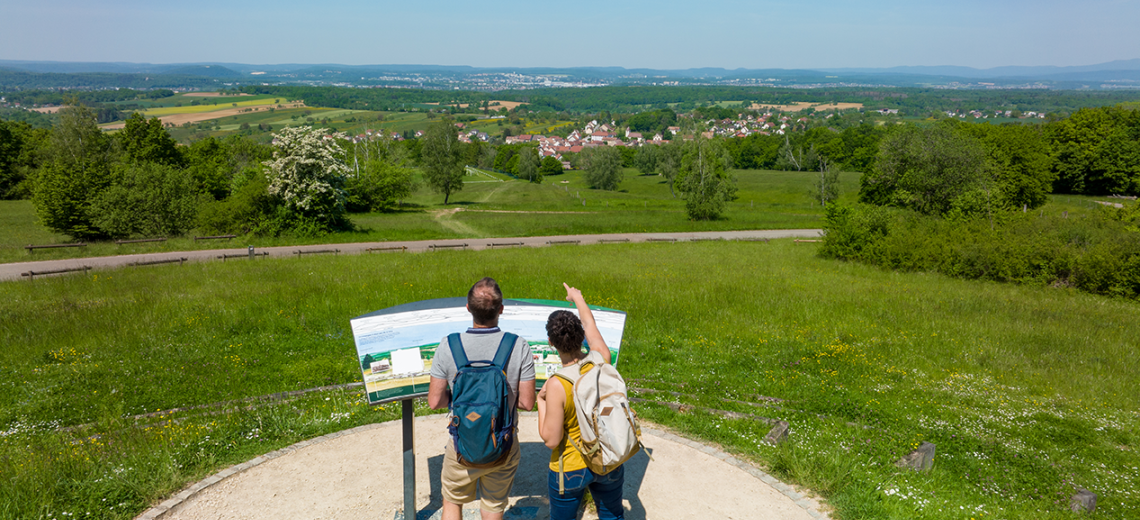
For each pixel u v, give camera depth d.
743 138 156.50
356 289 17.34
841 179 107.56
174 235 36.22
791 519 5.04
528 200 78.31
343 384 9.41
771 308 16.77
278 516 4.83
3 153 70.75
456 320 4.64
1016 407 9.95
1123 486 7.04
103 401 8.74
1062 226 28.97
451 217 50.91
